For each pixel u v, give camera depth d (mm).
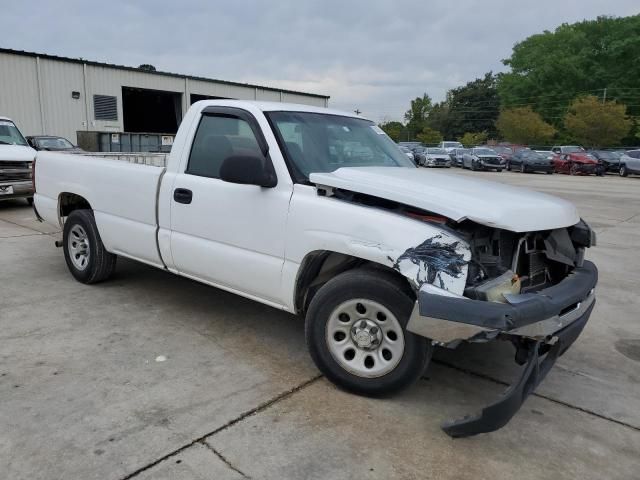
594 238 3857
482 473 2738
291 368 3805
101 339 4180
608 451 2971
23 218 9672
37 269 6098
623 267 7406
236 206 3871
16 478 2539
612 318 5254
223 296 5316
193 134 4328
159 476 2596
